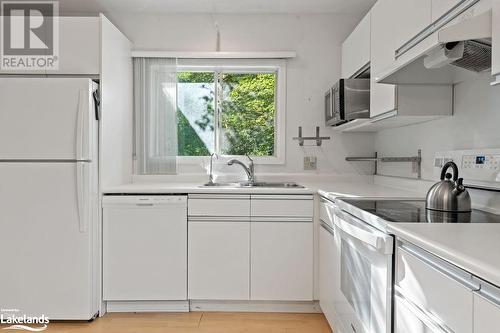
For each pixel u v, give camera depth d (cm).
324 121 337
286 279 265
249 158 325
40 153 244
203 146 345
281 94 336
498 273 72
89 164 249
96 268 258
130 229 263
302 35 337
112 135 285
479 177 165
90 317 250
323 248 249
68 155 245
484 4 120
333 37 337
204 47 337
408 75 184
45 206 246
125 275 263
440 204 161
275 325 248
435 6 151
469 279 84
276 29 337
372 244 137
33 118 244
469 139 190
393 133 292
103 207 263
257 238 264
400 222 132
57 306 249
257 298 265
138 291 264
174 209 264
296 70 337
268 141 344
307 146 338
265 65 337
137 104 331
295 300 266
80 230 246
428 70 172
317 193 264
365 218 159
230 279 264
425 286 106
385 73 179
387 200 203
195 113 345
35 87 244
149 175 330
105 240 263
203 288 264
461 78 188
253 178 323
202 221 264
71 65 266
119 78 300
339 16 336
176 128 333
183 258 264
